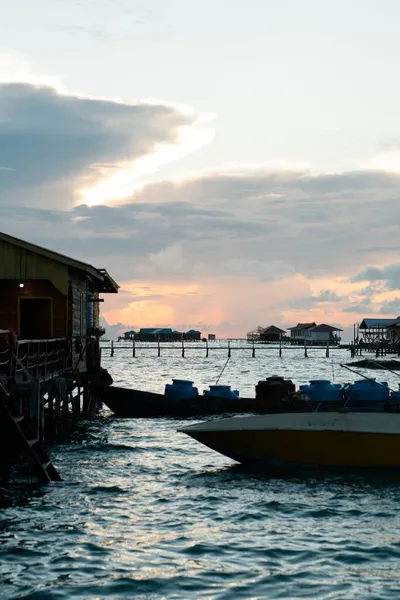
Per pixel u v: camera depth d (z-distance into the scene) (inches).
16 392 679.7
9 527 444.8
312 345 6427.2
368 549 404.2
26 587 343.0
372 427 617.9
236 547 407.2
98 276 1143.0
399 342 3688.5
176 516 476.1
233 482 589.6
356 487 569.6
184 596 333.4
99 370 1137.4
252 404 981.2
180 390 1034.7
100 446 777.6
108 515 476.7
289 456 636.1
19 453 666.2
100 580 352.8
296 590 342.0
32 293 1018.7
